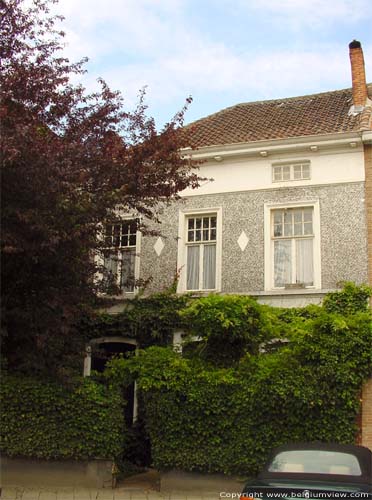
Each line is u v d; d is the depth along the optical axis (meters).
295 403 12.08
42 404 12.67
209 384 12.48
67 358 13.29
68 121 13.05
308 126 17.34
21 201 11.56
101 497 11.64
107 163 12.60
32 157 11.15
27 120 12.02
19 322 12.64
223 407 12.32
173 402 12.58
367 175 15.65
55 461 12.64
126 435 14.18
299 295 15.38
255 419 12.18
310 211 16.14
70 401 12.63
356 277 15.14
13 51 12.55
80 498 11.52
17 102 12.25
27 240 11.70
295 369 12.29
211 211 16.94
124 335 16.36
